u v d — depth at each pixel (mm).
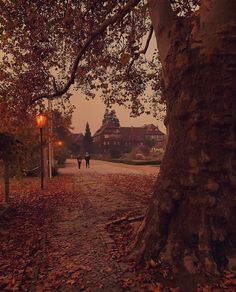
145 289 3986
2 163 10781
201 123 4613
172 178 4820
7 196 11258
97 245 5879
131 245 5234
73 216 8797
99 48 10078
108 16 8453
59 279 4441
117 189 14586
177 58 4863
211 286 3906
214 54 4551
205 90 4605
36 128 18500
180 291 3908
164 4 5320
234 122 4547
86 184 17438
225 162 4535
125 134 112312
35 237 6676
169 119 5121
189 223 4543
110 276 4410
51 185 17484
